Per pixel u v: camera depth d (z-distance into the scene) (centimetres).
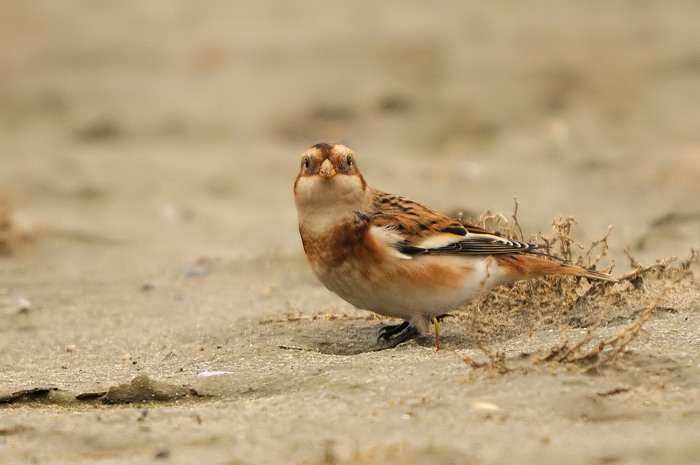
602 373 729
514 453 596
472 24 2964
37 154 2169
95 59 2873
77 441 651
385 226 877
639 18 2922
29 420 691
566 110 2325
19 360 945
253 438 639
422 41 2808
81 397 788
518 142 2155
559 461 585
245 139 2289
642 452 593
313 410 693
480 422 651
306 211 890
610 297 902
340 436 638
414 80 2552
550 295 951
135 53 2914
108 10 3334
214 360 885
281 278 1262
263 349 902
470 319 950
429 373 748
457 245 883
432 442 617
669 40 2736
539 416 659
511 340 855
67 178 1983
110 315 1112
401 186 1836
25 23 3155
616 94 2416
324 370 791
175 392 780
